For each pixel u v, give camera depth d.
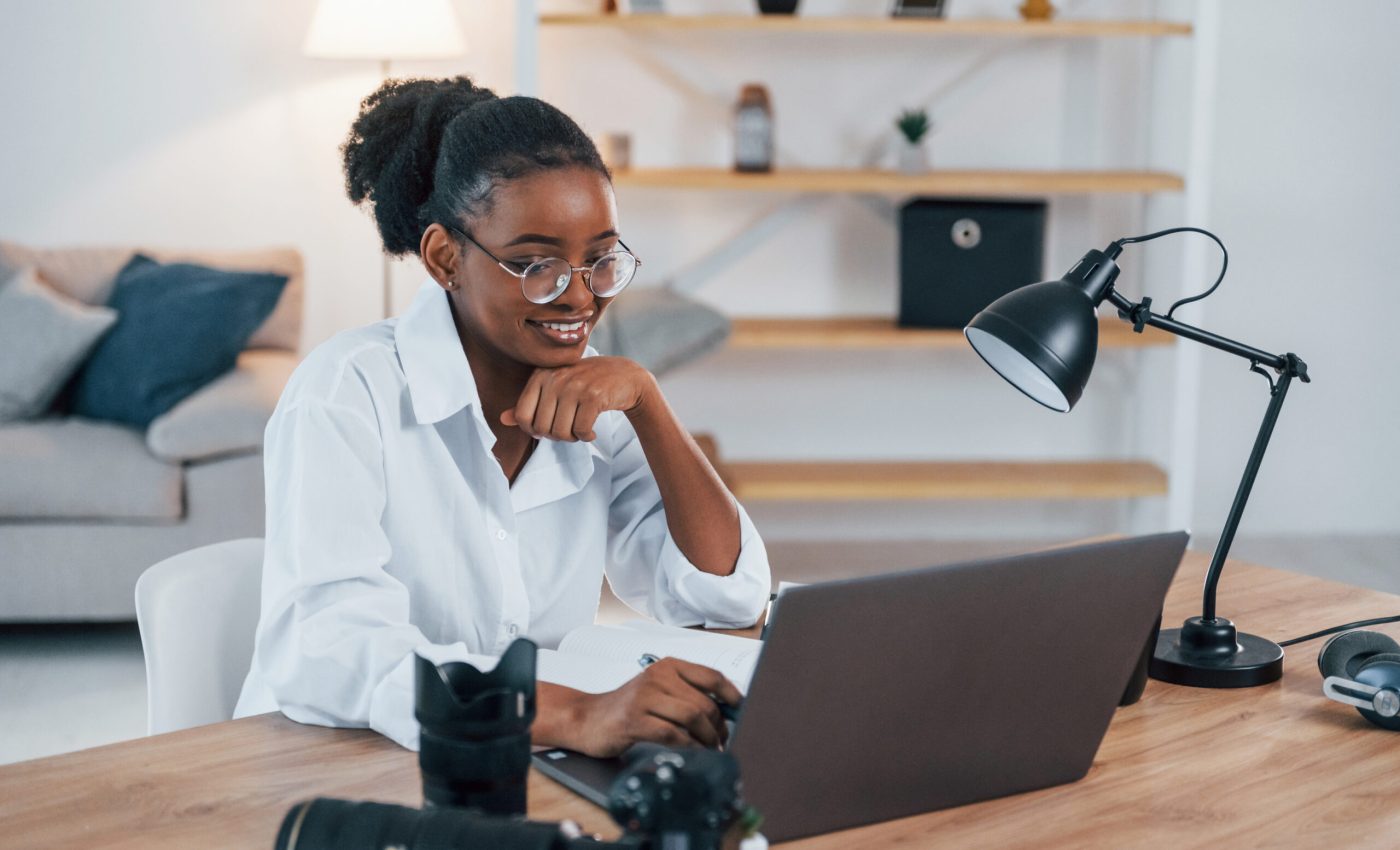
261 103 4.14
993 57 4.07
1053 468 4.14
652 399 1.40
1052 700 1.07
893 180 3.75
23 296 3.57
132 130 4.13
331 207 4.20
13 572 3.28
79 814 1.02
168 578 1.44
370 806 0.83
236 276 3.60
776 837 0.99
